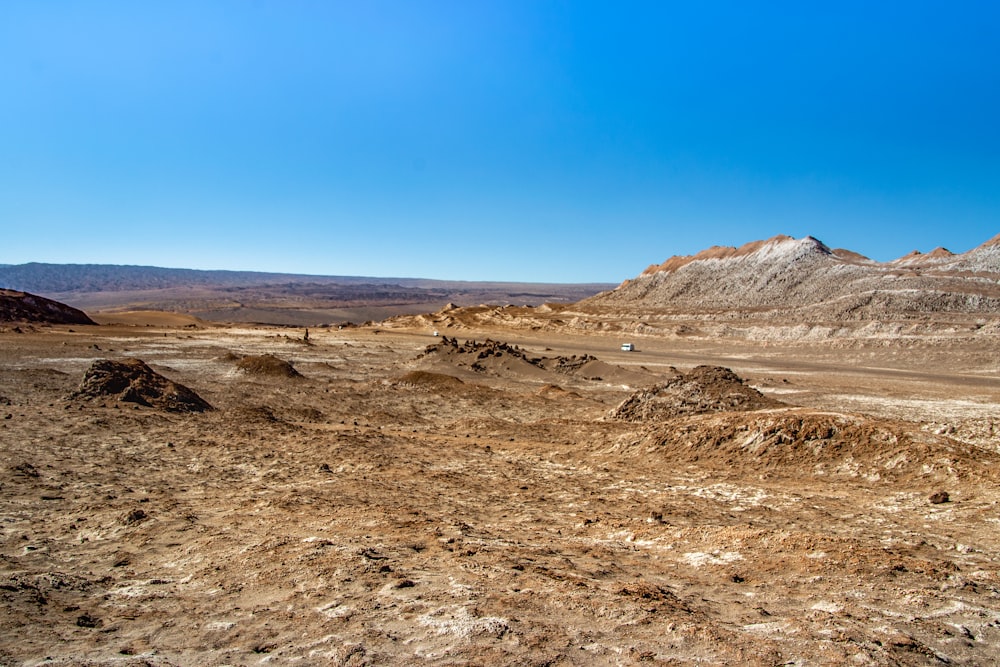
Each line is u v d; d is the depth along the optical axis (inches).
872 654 277.4
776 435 797.2
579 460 872.9
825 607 339.9
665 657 276.8
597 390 1931.6
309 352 2893.7
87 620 339.0
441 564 410.0
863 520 550.6
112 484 682.8
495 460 869.2
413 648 287.3
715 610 338.6
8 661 281.6
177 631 319.9
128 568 431.8
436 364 2220.7
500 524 544.1
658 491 681.6
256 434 955.3
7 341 2615.7
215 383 1637.6
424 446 955.3
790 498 628.4
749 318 3959.2
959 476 634.2
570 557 440.5
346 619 321.7
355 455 833.5
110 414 1037.8
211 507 599.5
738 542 457.4
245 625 323.9
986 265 4323.3
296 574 394.3
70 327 3614.7
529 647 284.4
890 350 2758.4
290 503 593.0
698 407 1138.0
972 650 293.3
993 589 372.5
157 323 4761.3
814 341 3159.5
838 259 5236.2
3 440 832.3
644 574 404.5
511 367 2241.6
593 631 303.3
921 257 5157.5
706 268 5949.8
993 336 2615.7
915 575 389.1
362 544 458.3
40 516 560.7
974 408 1555.1
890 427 749.9
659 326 3986.2
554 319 4798.2
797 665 269.1
